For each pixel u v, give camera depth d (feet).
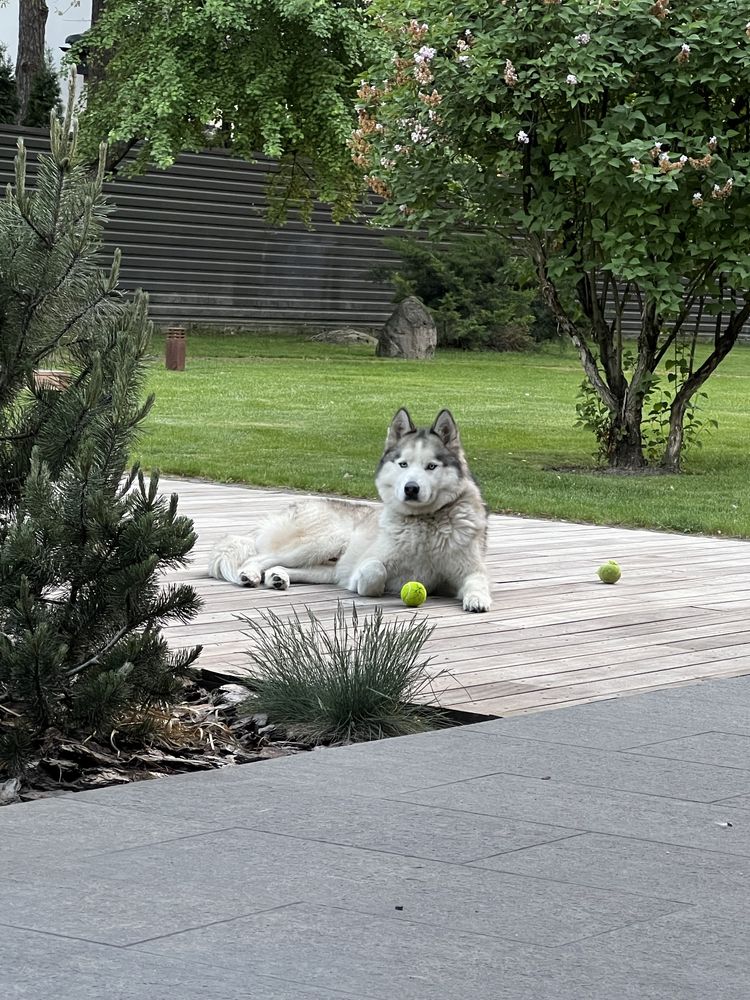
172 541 16.87
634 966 10.19
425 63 48.75
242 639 22.81
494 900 11.50
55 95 113.39
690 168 47.37
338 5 104.27
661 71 47.78
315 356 108.68
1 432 17.43
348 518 29.68
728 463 57.72
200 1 101.65
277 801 14.32
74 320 17.34
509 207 52.13
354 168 107.24
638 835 13.42
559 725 17.84
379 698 18.24
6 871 11.93
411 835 13.24
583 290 54.65
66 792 15.35
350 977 9.82
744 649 23.52
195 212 119.24
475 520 28.09
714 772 15.75
